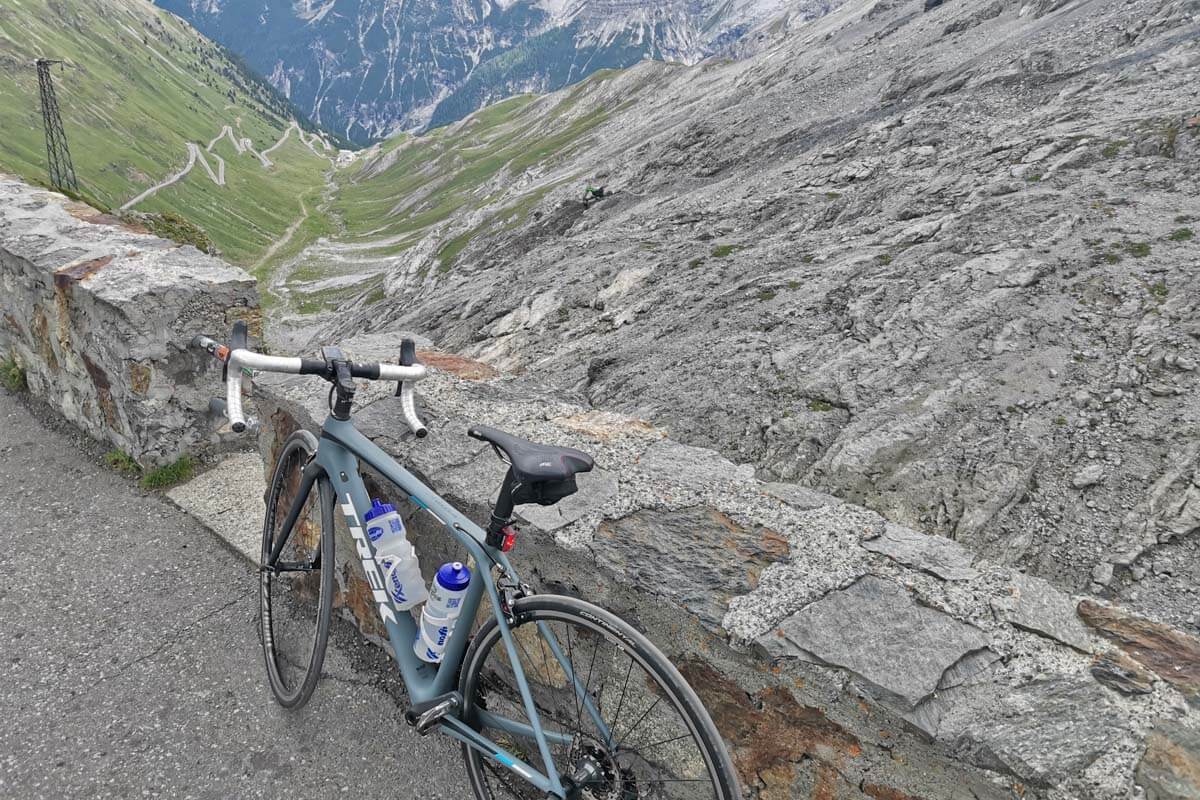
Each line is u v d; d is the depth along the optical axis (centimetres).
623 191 4500
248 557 430
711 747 190
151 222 1644
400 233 15162
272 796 289
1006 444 663
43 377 594
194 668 349
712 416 850
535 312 1588
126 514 469
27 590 396
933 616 194
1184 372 680
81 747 307
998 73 2592
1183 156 1148
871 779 186
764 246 1545
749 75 10594
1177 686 170
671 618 211
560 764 226
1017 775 157
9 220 605
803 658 184
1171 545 534
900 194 1527
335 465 285
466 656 241
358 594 348
